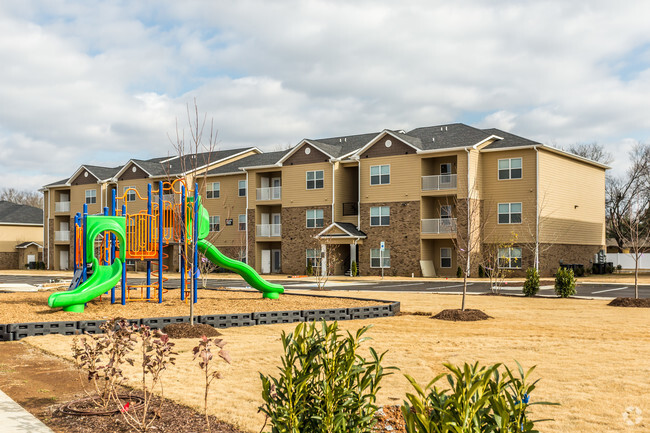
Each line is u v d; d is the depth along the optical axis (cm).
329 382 412
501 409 327
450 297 2272
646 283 3209
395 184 4072
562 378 816
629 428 598
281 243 4712
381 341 1139
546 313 1670
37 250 6750
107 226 1627
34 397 722
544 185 3803
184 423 614
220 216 5094
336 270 4359
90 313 1485
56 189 6234
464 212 3781
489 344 1101
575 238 4166
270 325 1418
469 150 3788
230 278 4034
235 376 835
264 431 585
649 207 5116
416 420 333
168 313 1502
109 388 712
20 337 1180
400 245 4031
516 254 3775
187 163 5272
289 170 4553
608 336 1206
